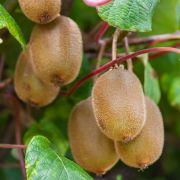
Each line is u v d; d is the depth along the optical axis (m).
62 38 0.56
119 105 0.53
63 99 0.71
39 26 0.56
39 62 0.56
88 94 0.66
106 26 0.66
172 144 1.03
